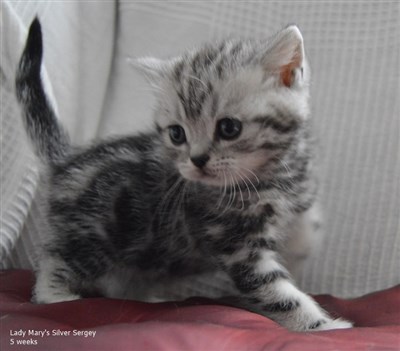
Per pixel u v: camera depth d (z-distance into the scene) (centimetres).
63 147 44
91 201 41
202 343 29
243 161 36
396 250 43
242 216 38
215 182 37
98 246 41
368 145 45
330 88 46
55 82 48
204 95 36
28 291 41
